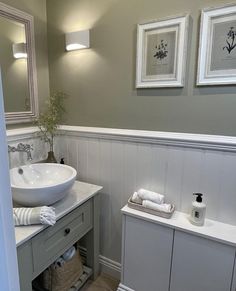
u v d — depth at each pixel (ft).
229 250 3.79
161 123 4.73
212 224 4.25
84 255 5.98
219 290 4.01
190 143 4.31
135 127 5.05
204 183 4.36
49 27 5.75
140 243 4.67
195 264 4.15
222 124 4.15
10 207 1.66
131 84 4.91
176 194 4.69
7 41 4.85
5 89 4.91
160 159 4.72
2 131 1.54
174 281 4.44
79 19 5.29
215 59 3.98
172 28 4.25
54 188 3.86
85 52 5.37
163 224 4.28
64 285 4.83
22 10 5.10
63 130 5.86
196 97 4.28
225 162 4.10
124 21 4.75
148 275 4.72
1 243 1.61
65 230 4.33
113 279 5.79
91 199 5.10
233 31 3.78
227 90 4.00
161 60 4.46
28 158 5.35
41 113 5.86
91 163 5.66
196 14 4.03
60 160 6.06
